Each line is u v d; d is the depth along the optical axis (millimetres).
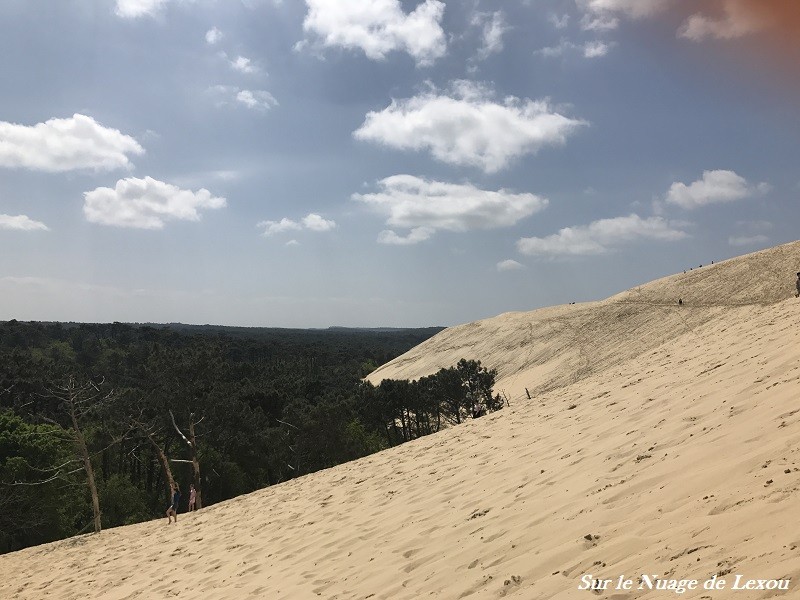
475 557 6215
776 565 3422
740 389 8461
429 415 66812
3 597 13750
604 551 4891
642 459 7176
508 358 114500
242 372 89188
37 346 118750
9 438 36938
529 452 10547
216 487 49812
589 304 129625
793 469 4762
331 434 51562
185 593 9266
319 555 8828
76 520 43219
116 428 44281
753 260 105250
